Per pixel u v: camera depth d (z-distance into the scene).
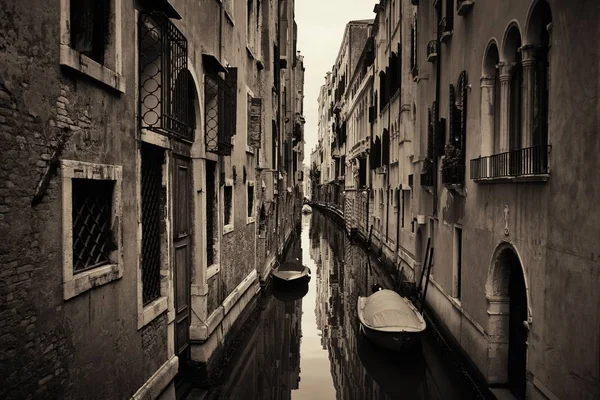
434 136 12.22
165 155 6.88
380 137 24.75
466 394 9.05
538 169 6.43
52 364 4.04
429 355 11.27
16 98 3.58
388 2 22.23
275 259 21.36
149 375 6.19
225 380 9.66
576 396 5.43
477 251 8.95
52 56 4.01
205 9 8.74
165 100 6.72
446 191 11.46
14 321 3.57
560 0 5.93
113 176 5.07
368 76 28.08
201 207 8.47
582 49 5.38
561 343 5.80
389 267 20.89
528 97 6.93
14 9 3.54
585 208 5.27
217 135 9.48
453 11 10.98
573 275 5.53
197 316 8.47
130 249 5.56
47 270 3.97
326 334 14.95
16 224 3.59
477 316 8.87
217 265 9.70
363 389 10.66
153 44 6.38
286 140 29.12
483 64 8.71
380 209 25.05
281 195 24.75
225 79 10.28
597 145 5.04
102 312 4.89
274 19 20.09
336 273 24.61
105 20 5.15
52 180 4.04
